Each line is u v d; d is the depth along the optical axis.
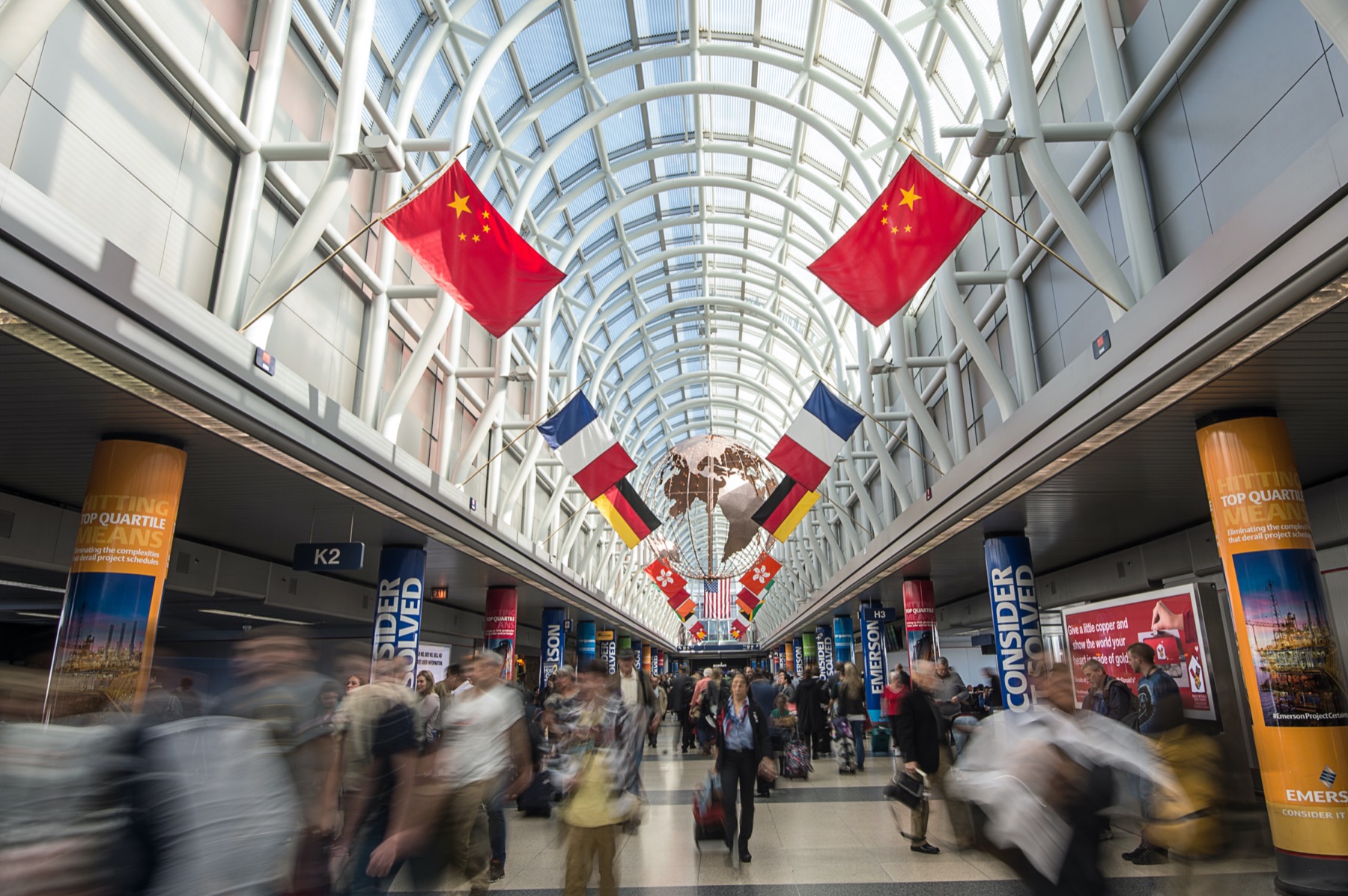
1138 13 9.77
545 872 7.18
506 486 24.69
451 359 18.05
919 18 14.12
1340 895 6.02
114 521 7.51
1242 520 7.13
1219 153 8.13
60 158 7.40
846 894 6.45
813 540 36.28
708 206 29.11
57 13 5.63
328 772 3.99
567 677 9.75
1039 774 3.28
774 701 13.41
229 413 7.33
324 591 18.19
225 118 9.31
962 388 16.77
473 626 28.53
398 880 5.63
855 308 9.89
